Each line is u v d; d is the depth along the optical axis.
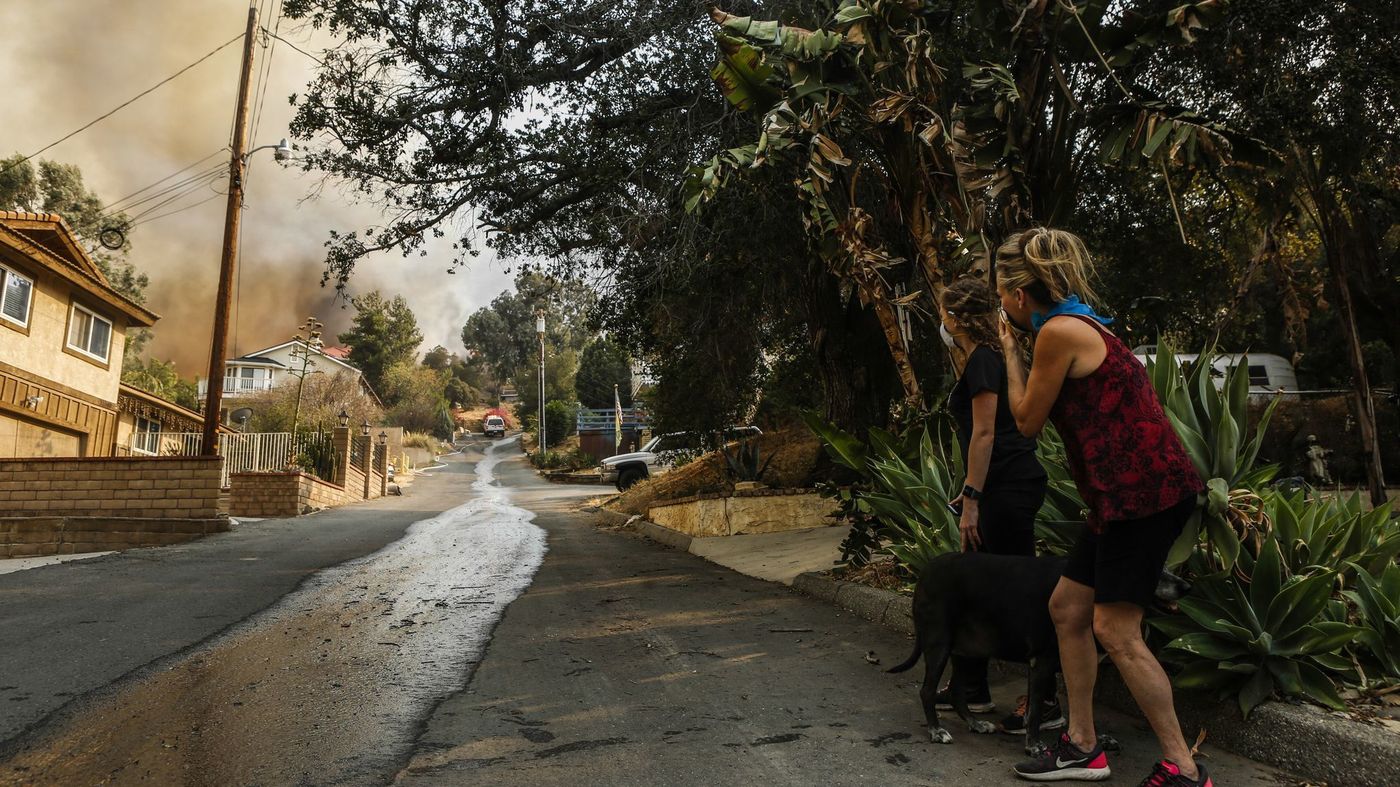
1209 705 3.25
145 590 7.30
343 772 2.94
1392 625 3.30
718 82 7.59
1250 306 13.18
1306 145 9.10
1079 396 2.66
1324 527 3.60
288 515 17.97
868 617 5.65
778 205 10.64
